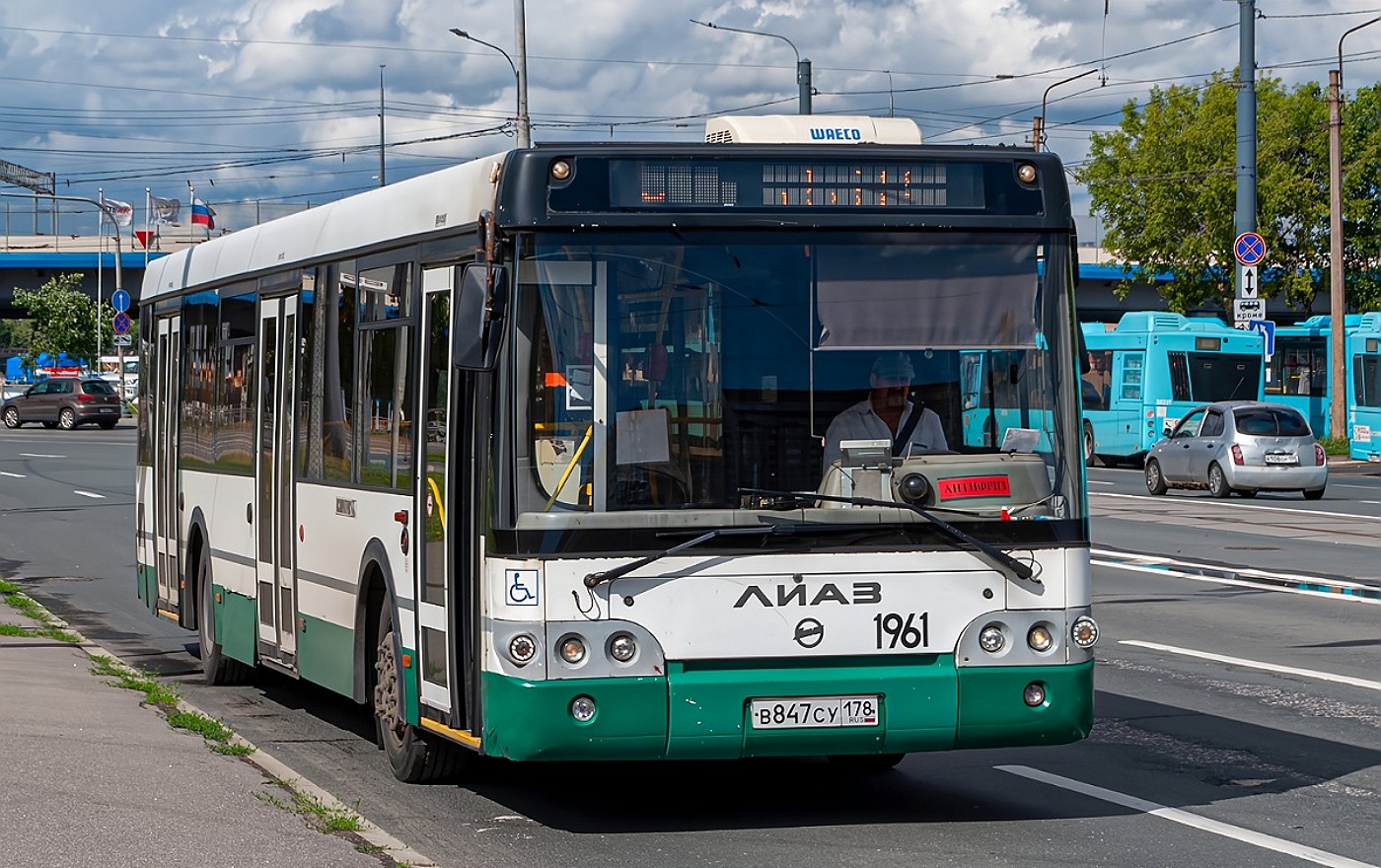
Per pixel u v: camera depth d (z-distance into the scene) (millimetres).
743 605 9852
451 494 10633
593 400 9891
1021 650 10125
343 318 13055
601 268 9984
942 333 10227
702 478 9922
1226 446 42750
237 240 16281
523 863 9836
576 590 9766
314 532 13578
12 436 77562
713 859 9922
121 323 94250
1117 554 28672
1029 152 10508
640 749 9781
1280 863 9852
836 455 10031
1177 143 80938
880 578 9984
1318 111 81688
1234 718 14719
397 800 11648
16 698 14016
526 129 53250
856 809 11320
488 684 9953
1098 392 61125
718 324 10031
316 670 13562
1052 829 10719
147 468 19562
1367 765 12773
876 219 10234
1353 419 59344
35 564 29625
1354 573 25797
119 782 10961
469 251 10641
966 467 10125
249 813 10273
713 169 10133
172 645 20438
